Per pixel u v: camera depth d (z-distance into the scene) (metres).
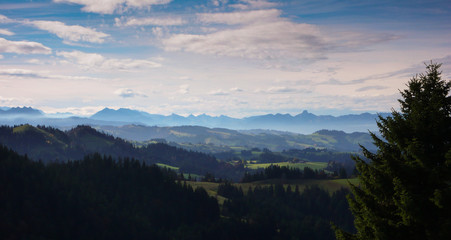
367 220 18.91
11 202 167.12
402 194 16.83
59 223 165.62
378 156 20.34
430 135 17.88
